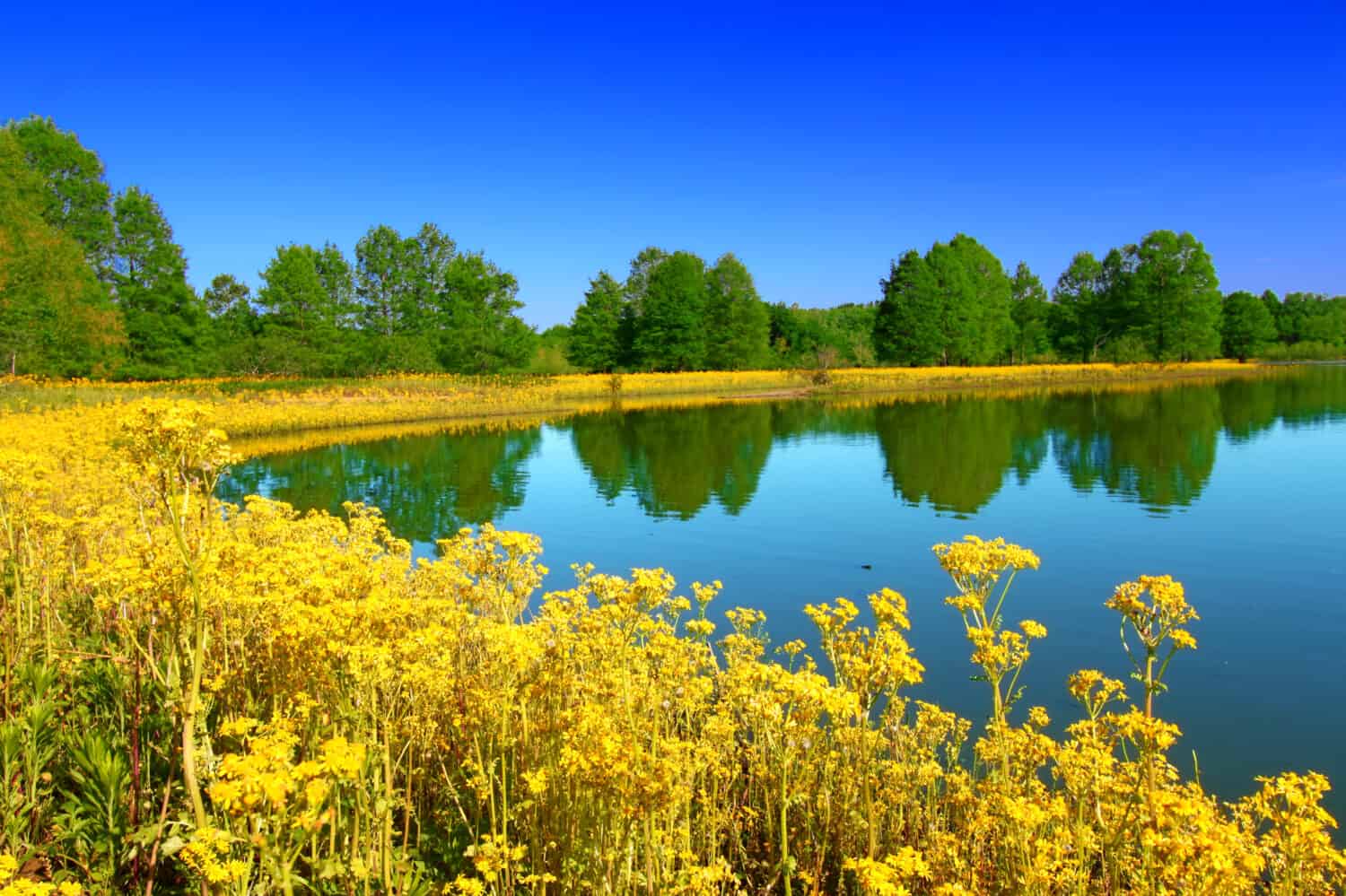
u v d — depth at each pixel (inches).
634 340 2819.9
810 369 2603.3
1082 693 161.8
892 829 162.6
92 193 1775.3
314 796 86.7
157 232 1835.6
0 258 1224.2
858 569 443.2
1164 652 314.0
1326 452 844.6
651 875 121.9
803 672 136.1
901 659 136.3
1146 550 472.4
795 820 171.3
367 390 1578.5
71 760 151.0
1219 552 466.3
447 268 2299.5
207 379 1704.0
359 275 2292.1
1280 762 230.7
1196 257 2822.3
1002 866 145.3
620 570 438.0
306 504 629.9
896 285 2802.7
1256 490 651.5
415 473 803.4
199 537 132.0
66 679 184.2
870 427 1222.9
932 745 192.2
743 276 2832.2
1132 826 141.1
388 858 113.7
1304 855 120.5
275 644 149.3
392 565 224.5
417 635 139.8
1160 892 118.6
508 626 148.4
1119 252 2965.1
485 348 2185.0
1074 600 381.1
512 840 143.5
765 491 688.4
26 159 1706.4
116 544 278.4
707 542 509.4
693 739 188.1
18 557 223.1
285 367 1871.3
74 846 127.6
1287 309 3730.3
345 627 125.6
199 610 114.1
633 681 168.1
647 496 672.4
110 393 1138.7
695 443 1048.2
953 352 2792.8
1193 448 892.0
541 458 910.4
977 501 629.3
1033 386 2324.1
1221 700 272.4
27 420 762.8
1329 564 435.5
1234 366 2896.2
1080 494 650.2
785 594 397.4
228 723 107.0
